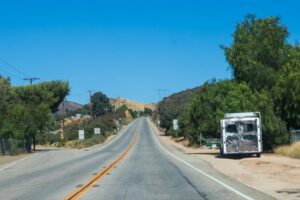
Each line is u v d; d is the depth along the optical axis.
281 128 46.84
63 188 19.30
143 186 19.59
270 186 20.55
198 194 16.89
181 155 49.91
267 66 49.62
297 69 47.44
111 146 89.50
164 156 47.66
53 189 19.05
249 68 49.03
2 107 72.69
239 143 41.75
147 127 176.25
